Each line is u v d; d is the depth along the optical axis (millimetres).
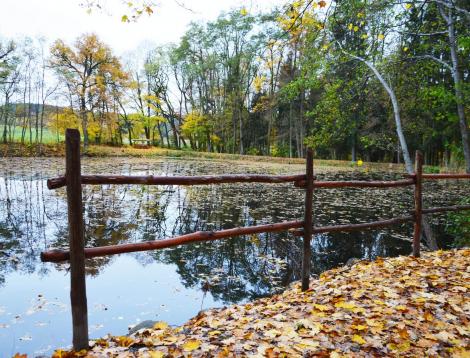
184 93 45844
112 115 38906
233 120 40969
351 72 8070
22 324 4480
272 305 3582
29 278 6059
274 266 6938
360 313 3053
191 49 43031
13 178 18250
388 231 9617
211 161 32750
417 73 8219
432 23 7492
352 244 8438
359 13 6652
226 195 15242
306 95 32688
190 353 2350
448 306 3172
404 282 3904
